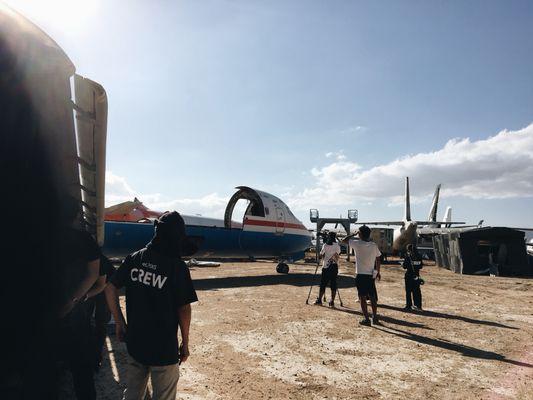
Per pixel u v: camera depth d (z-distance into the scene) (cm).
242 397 438
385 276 1838
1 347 200
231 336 693
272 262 2789
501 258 2158
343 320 841
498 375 520
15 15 202
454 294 1302
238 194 1756
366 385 480
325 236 1035
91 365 357
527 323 852
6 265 198
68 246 234
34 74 204
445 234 2473
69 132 253
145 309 269
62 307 231
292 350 620
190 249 290
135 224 1288
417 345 660
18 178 201
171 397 272
